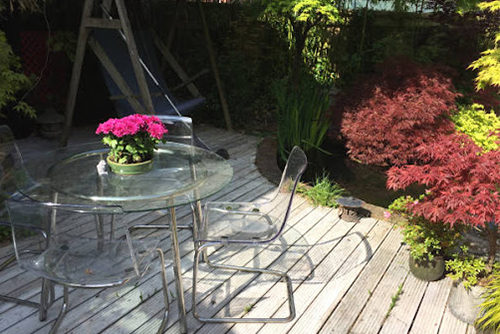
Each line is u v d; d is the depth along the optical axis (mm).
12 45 4969
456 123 5109
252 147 5363
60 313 2117
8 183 2334
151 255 1979
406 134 4785
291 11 5492
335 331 2125
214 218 2498
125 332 2062
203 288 2449
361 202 3340
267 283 2520
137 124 2133
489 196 2203
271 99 7242
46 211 1807
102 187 2039
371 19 7672
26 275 2488
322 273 2639
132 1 5805
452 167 2395
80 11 5535
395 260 2799
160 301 2312
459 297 2246
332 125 5609
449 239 2451
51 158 2480
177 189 2043
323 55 7832
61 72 5672
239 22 7469
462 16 6875
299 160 2340
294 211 3531
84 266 1835
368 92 5145
